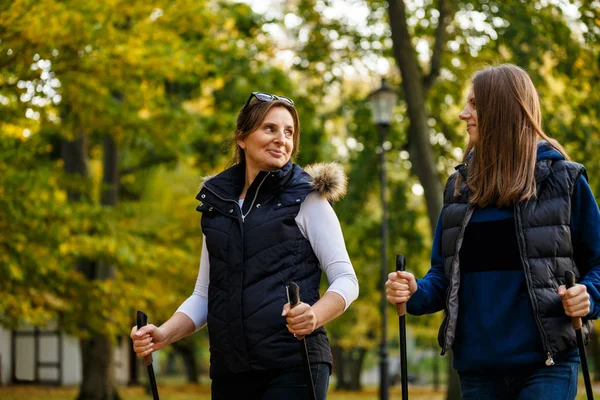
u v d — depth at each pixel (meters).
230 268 3.32
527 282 3.15
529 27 12.23
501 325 3.20
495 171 3.25
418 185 17.39
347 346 30.03
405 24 13.20
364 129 16.56
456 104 15.40
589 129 12.43
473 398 3.29
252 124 3.45
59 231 11.45
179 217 19.02
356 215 17.23
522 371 3.20
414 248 17.48
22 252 11.07
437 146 15.48
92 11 9.88
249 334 3.26
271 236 3.31
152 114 13.99
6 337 30.78
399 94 15.77
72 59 10.27
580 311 3.01
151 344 3.47
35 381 31.03
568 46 12.19
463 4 12.98
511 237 3.23
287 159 3.46
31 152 11.94
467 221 3.29
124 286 13.02
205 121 17.25
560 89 14.38
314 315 3.03
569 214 3.20
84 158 18.39
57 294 12.70
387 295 3.31
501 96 3.29
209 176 3.57
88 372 18.11
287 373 3.24
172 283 16.30
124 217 12.95
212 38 15.32
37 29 9.45
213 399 3.41
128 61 10.55
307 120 16.75
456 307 3.28
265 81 17.77
